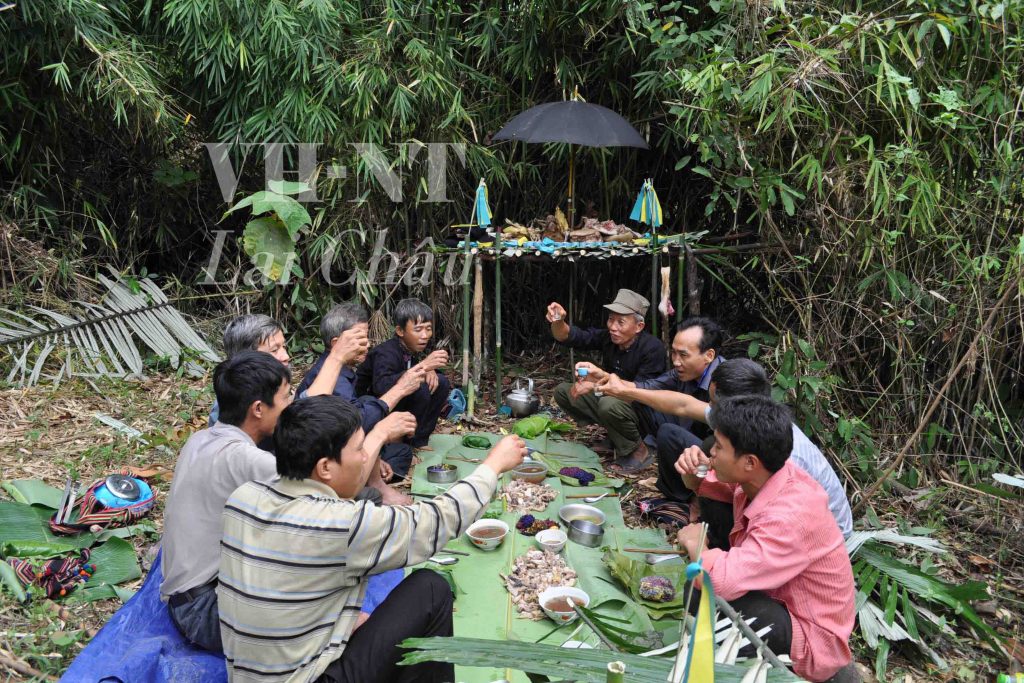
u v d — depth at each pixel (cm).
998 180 404
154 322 602
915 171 402
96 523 351
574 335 504
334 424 200
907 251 429
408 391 397
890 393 448
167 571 243
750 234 520
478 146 589
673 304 616
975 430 427
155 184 633
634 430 463
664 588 309
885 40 394
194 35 515
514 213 652
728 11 434
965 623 322
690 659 119
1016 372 425
